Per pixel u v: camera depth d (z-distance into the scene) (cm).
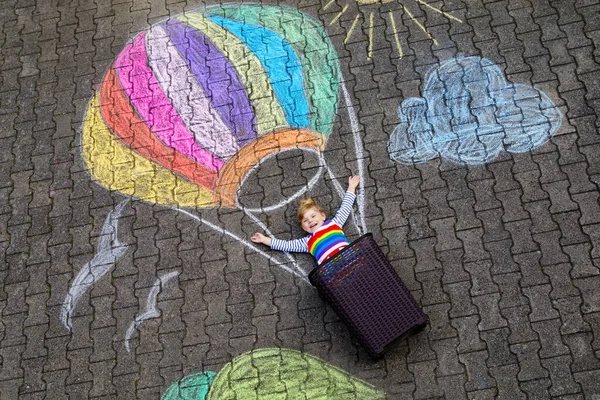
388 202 607
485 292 562
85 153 666
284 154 639
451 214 595
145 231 623
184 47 706
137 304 594
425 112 642
